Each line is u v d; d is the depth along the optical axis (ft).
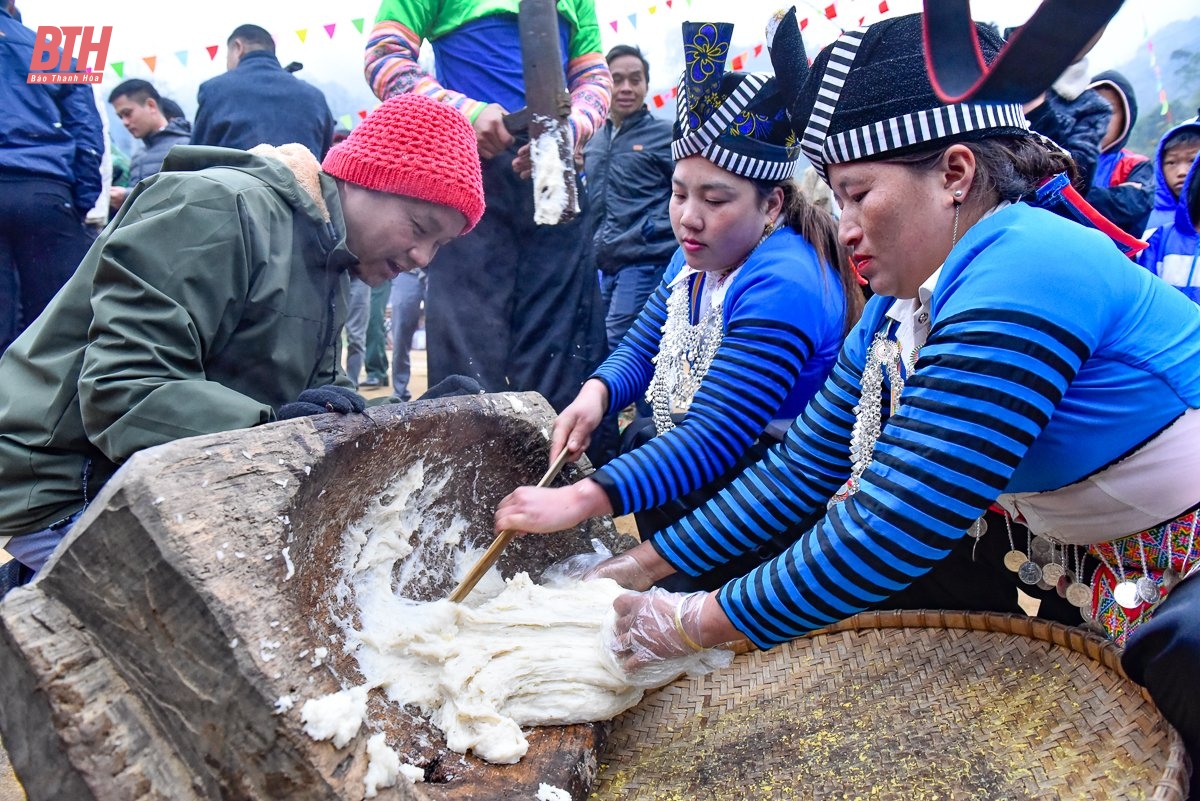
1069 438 3.57
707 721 4.33
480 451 5.06
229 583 2.79
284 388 4.96
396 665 3.89
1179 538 3.69
